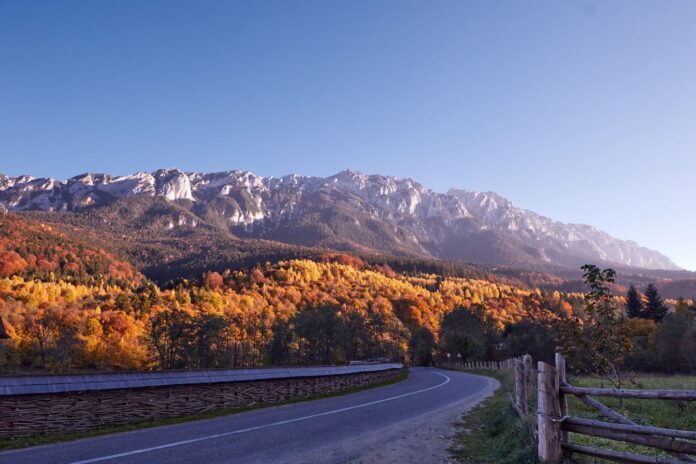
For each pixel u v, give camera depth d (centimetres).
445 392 2530
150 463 784
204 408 1559
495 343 9619
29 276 16825
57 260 19562
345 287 19925
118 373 1323
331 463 834
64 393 1149
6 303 11400
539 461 751
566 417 746
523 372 1187
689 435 588
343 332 9588
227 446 942
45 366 9019
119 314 11431
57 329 9931
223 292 16562
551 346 6919
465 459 899
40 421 1099
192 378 1545
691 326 5903
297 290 18000
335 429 1194
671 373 5553
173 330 8362
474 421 1408
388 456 909
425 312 16450
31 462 793
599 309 1528
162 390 1416
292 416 1448
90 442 998
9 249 18400
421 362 11169
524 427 941
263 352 10044
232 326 9962
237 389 1734
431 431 1212
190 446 938
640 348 5950
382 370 3759
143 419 1338
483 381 3703
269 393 1939
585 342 1580
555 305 13638
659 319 8769
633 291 9238
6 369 8456
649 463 623
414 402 1958
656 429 619
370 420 1380
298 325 9344
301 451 914
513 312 15162
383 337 11050
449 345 10044
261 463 807
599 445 940
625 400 1602
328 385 2525
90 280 18350
